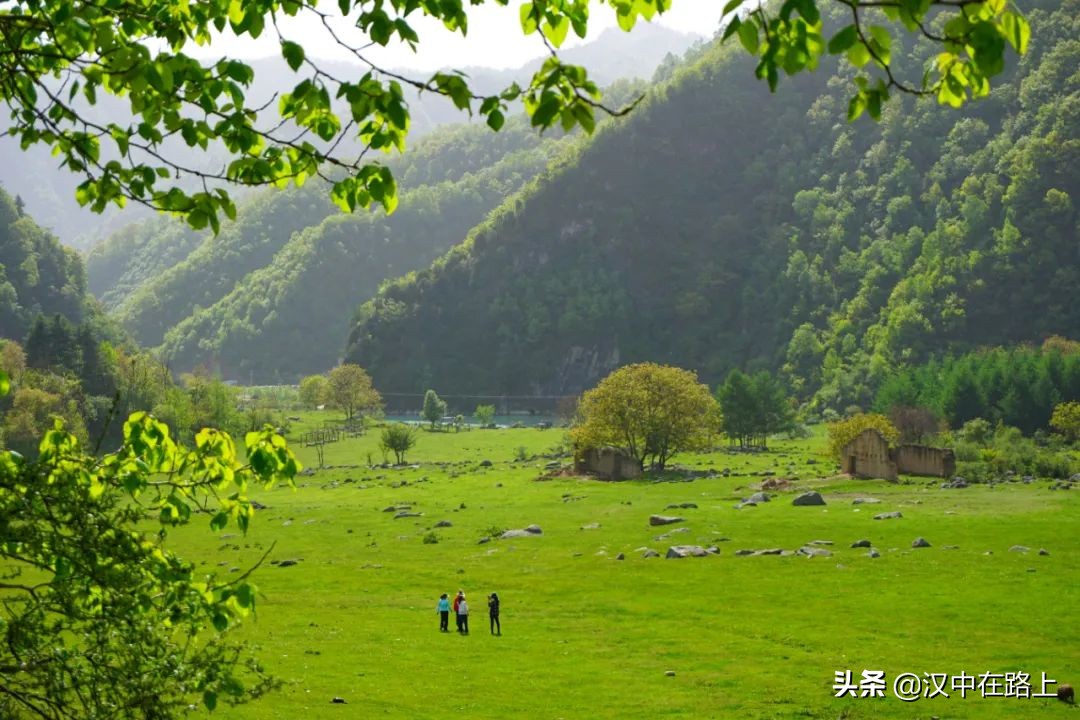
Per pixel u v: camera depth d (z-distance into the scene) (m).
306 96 9.84
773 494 99.75
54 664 10.73
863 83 7.78
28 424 134.75
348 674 37.47
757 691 34.44
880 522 75.25
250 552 77.69
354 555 74.75
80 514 10.95
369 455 177.75
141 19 10.05
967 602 46.94
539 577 61.50
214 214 10.45
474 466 161.62
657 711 32.31
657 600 52.22
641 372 135.62
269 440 11.61
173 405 180.50
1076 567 54.50
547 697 34.34
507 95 9.12
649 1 9.30
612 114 8.83
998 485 101.56
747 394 181.25
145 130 10.26
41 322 198.75
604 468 133.25
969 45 7.17
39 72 10.68
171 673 11.13
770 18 7.43
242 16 10.12
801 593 51.44
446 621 47.03
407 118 9.69
